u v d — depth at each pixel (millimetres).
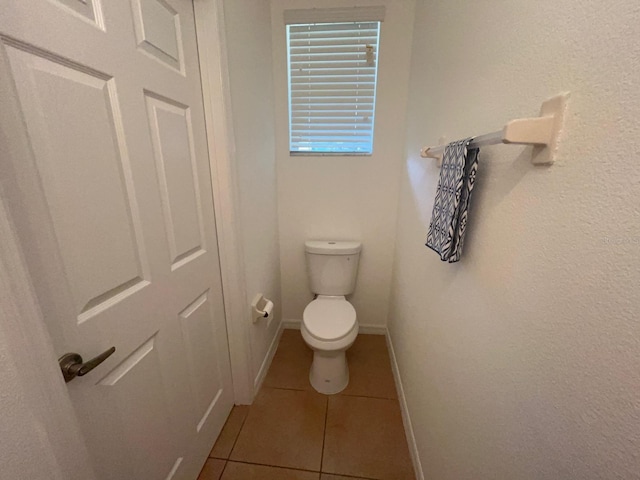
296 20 1536
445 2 996
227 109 1028
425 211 1153
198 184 995
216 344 1198
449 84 938
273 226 1771
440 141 1000
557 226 430
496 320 599
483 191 672
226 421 1350
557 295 428
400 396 1472
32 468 452
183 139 895
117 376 686
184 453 1000
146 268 760
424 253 1148
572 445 397
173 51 828
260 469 1146
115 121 636
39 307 453
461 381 765
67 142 532
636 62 309
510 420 542
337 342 1404
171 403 908
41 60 482
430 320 1044
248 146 1277
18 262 419
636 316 311
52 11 489
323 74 1646
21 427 432
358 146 1757
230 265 1188
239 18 1131
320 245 1805
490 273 629
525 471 495
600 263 356
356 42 1577
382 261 1934
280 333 2068
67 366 537
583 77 386
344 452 1221
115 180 644
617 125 333
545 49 466
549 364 443
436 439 939
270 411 1418
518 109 542
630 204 316
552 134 436
